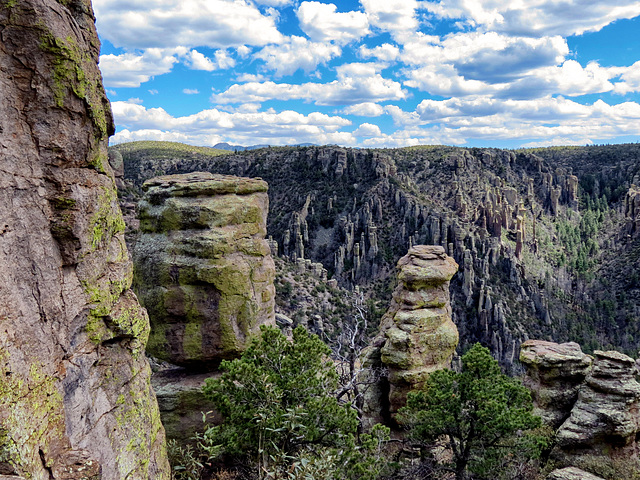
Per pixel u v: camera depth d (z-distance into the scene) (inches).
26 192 285.4
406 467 831.7
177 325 760.3
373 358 1113.4
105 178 362.6
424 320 1030.4
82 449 285.4
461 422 784.3
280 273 3270.2
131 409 366.9
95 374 333.1
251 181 827.4
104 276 354.0
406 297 1061.1
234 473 639.1
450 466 812.0
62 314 303.9
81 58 319.9
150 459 390.3
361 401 1030.4
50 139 300.2
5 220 266.5
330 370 652.1
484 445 771.4
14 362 250.8
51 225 303.6
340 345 1142.3
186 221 756.6
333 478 510.9
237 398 605.0
